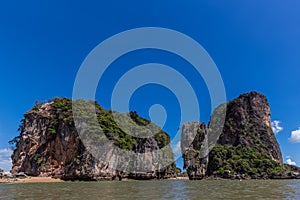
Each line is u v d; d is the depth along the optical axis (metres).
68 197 27.95
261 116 135.88
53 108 99.06
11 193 33.25
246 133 127.94
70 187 45.84
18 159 93.81
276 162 114.50
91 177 79.81
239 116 134.50
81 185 53.19
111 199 25.83
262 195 30.12
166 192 34.19
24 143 95.00
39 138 94.44
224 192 34.25
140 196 28.77
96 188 42.81
